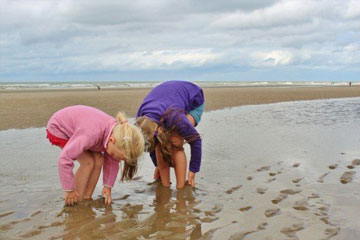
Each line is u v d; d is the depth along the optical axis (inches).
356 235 100.3
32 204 127.3
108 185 130.5
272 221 110.8
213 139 239.8
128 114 379.6
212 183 150.3
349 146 214.1
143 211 121.9
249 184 147.6
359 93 805.2
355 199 127.7
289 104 533.6
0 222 111.7
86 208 124.8
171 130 136.2
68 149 120.9
